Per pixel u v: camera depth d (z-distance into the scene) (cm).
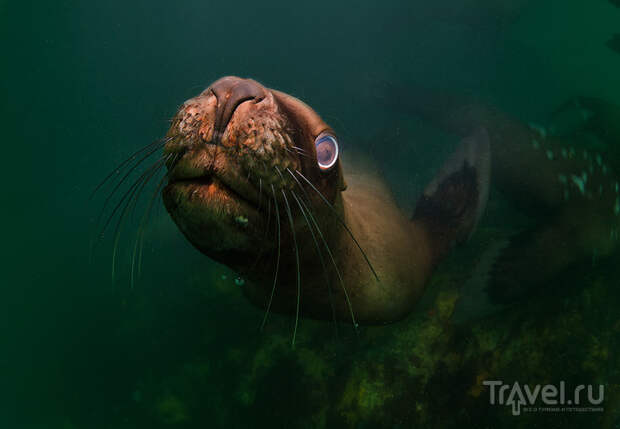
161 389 96
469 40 203
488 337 77
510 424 74
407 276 62
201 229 32
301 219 38
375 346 80
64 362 129
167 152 31
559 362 76
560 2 309
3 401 139
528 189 89
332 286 51
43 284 168
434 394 75
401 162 100
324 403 79
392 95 121
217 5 230
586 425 75
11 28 221
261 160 30
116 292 124
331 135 38
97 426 109
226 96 30
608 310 80
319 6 231
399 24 214
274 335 88
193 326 98
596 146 95
